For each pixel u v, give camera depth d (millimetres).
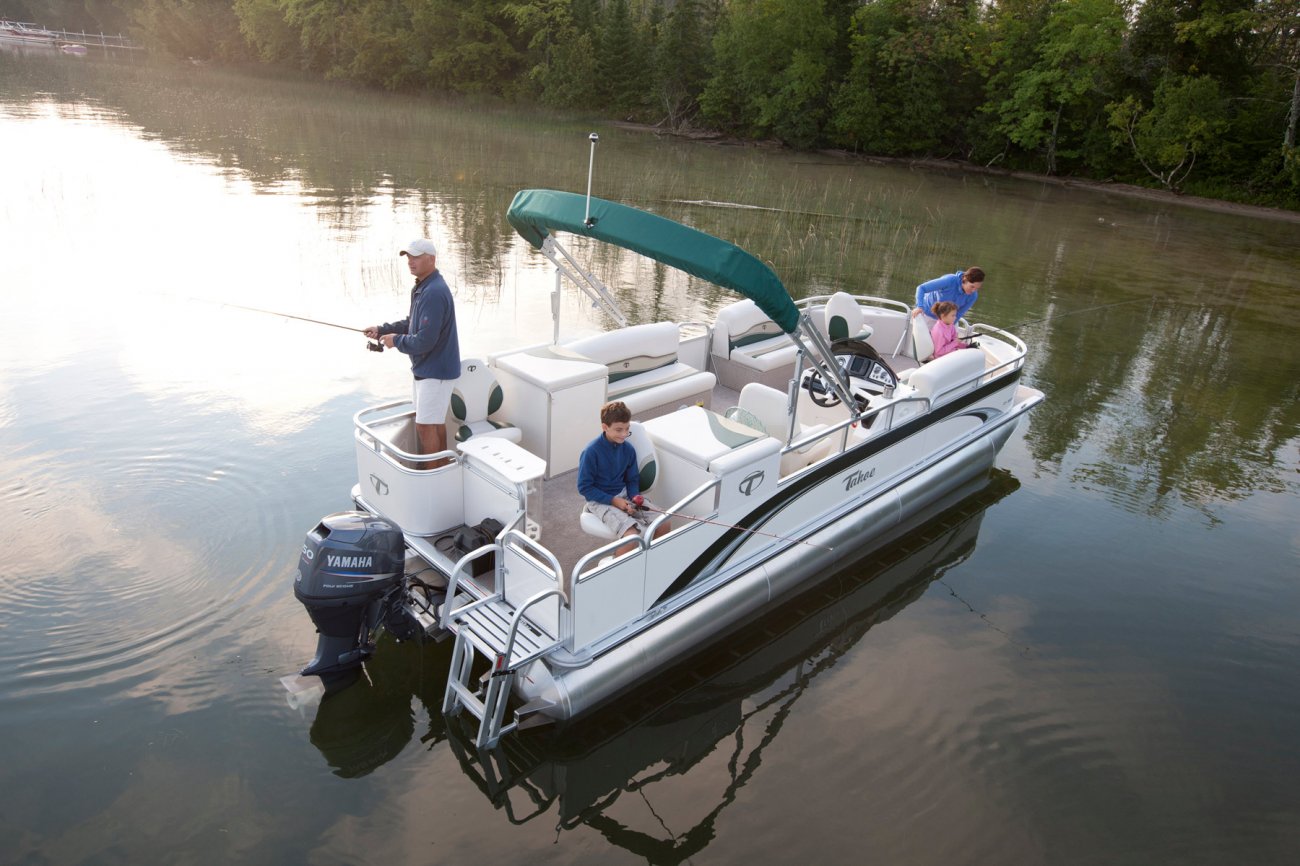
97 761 3723
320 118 30500
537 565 3990
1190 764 4242
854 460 5707
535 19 41344
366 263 12195
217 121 27547
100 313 9344
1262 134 31016
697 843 3592
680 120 39750
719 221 17312
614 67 40000
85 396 7242
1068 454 7973
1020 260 16594
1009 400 7406
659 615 4445
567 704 4027
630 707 4434
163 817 3480
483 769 3926
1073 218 23125
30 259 11180
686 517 4566
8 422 6684
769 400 5676
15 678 4121
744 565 5008
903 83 34688
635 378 6168
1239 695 4781
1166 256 18547
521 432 5238
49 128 22891
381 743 4020
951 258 15914
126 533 5328
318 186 17922
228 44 50375
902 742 4281
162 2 53625
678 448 4633
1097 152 33000
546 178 20844
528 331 9781
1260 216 27078
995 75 34500
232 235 13250
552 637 4047
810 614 5340
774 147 36625
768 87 36938
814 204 20375
